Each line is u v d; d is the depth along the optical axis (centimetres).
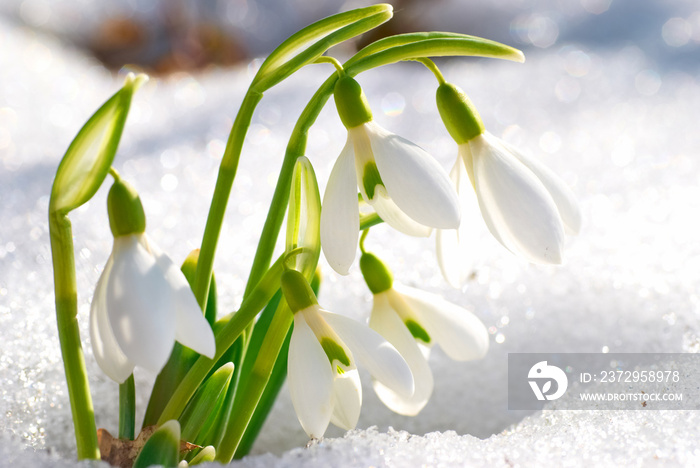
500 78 76
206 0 114
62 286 27
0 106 65
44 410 31
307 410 27
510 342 35
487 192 27
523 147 57
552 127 61
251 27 116
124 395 29
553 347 34
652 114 64
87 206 44
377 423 33
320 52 27
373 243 40
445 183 26
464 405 34
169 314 26
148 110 69
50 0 109
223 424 29
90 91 74
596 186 48
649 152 54
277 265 28
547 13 106
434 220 26
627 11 102
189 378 28
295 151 28
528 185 27
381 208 27
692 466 28
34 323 33
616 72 77
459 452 28
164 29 111
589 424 29
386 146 26
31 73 73
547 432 29
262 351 28
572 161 53
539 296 36
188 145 58
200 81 83
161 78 104
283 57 28
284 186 28
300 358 27
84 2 110
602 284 36
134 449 28
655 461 28
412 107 67
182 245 40
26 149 57
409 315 29
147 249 26
